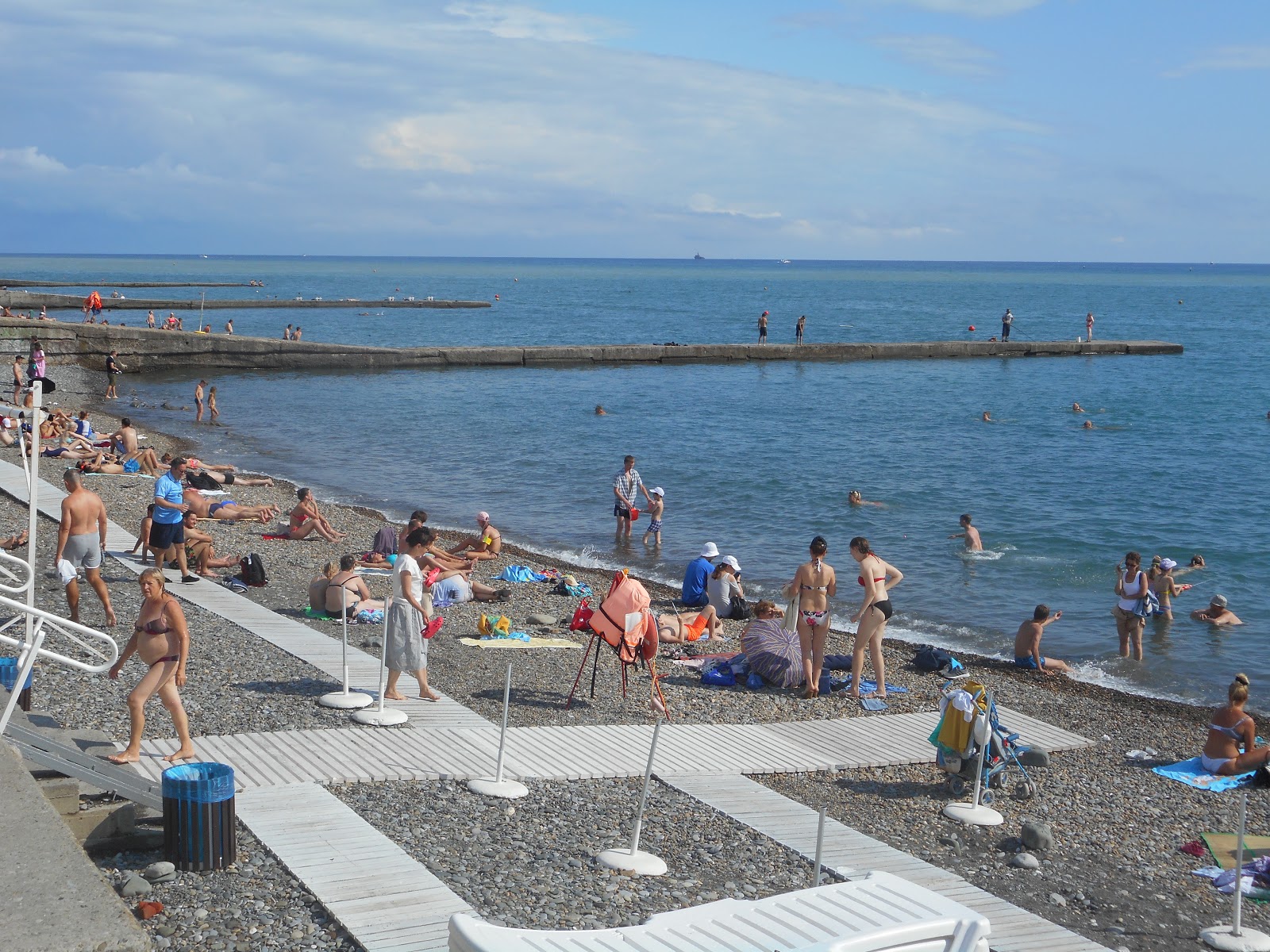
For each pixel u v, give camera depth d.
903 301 164.00
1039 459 37.91
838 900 5.76
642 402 51.91
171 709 9.44
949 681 15.34
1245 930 8.19
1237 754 12.01
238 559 19.34
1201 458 38.25
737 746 11.76
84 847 7.74
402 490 32.03
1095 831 10.30
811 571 13.88
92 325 58.50
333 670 13.14
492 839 8.65
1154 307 151.25
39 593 16.05
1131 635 17.89
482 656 14.90
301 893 7.39
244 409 47.97
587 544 25.86
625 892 7.85
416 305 122.38
